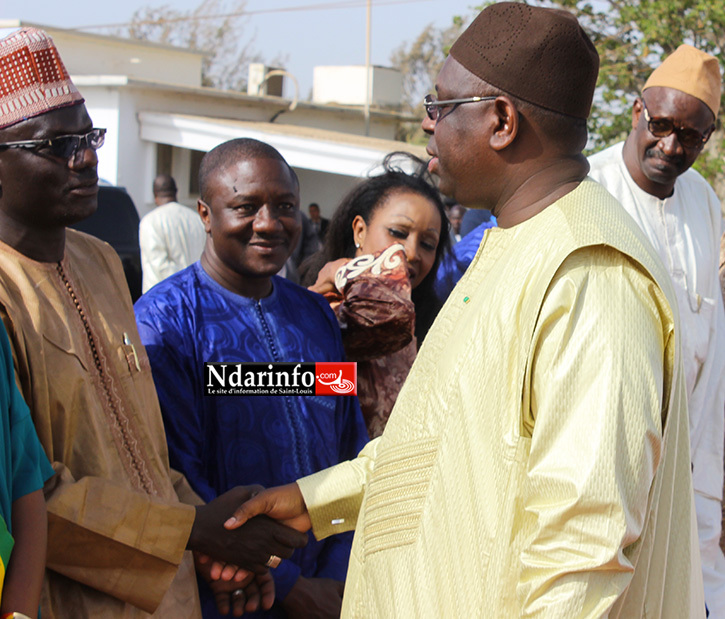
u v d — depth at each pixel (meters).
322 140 11.84
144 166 14.27
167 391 2.34
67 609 1.89
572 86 1.65
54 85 1.87
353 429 2.73
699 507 3.56
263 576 2.32
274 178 2.46
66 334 1.89
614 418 1.41
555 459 1.44
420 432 1.69
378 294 2.88
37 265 1.91
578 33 1.65
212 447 2.40
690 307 3.44
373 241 3.40
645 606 1.60
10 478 1.59
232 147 2.52
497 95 1.66
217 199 2.47
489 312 1.61
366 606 1.76
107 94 13.96
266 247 2.46
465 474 1.59
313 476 2.14
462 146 1.72
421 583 1.63
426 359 1.77
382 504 1.73
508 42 1.65
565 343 1.47
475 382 1.60
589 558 1.38
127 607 1.98
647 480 1.43
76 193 1.89
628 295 1.50
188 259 7.07
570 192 1.65
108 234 7.91
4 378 1.61
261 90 18.27
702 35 12.33
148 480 2.04
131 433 2.02
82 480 1.84
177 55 18.59
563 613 1.38
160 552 1.96
